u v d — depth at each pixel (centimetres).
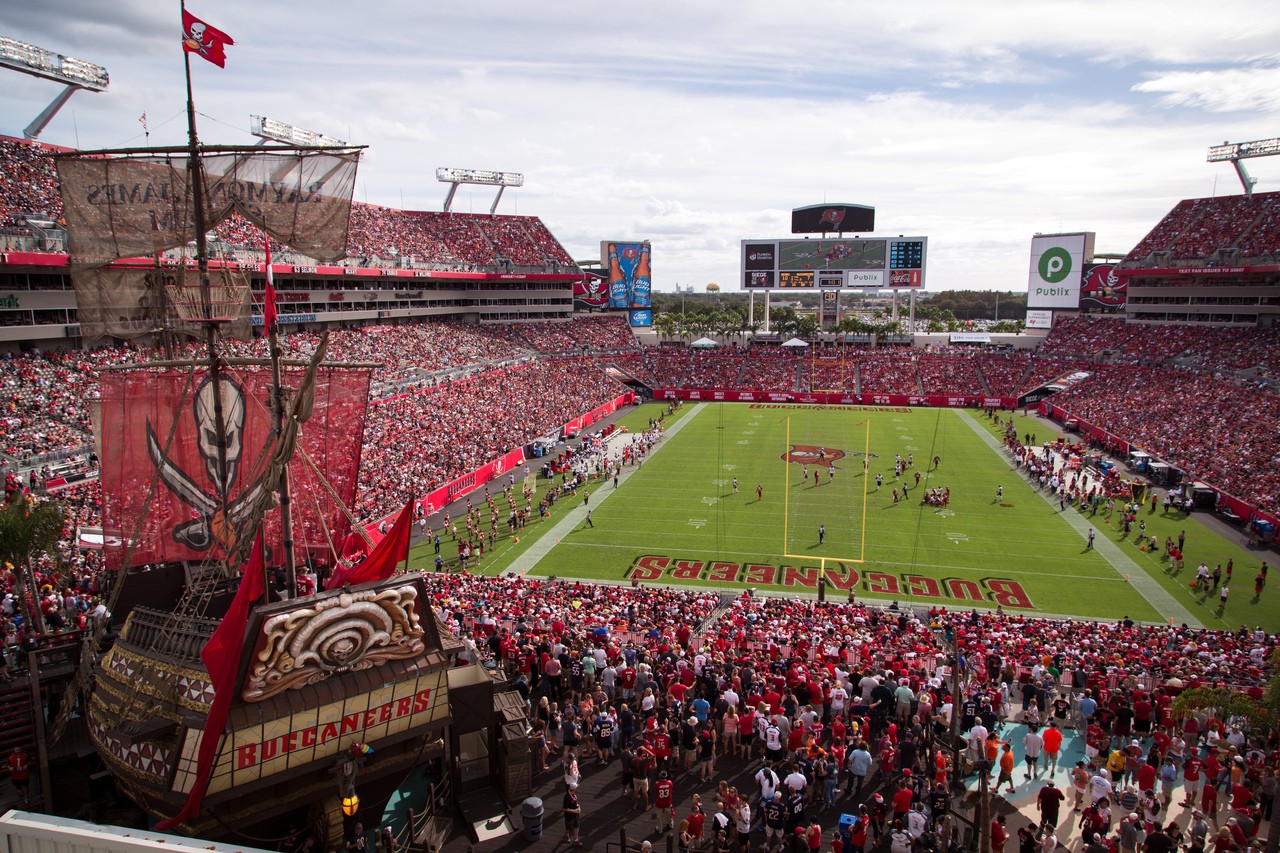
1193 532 4578
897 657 2367
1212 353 7812
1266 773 1648
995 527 4709
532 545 4419
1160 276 8681
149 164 1443
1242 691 2080
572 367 9481
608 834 1492
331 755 1284
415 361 7444
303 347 6494
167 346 1561
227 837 1256
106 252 1449
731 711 1783
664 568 4081
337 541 1655
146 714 1241
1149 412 6912
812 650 2530
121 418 1570
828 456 6606
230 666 1138
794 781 1471
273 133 7525
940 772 1562
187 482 1589
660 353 10744
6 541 1894
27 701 1519
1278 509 4491
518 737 1534
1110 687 2242
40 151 5353
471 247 10025
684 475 6006
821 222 10488
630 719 1723
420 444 5522
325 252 1513
